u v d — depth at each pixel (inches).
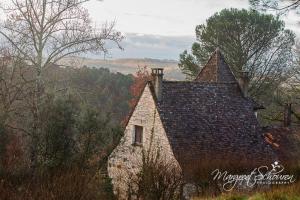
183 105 901.2
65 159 458.0
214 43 1567.4
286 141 991.0
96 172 412.5
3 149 467.5
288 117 1048.8
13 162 436.1
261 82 1599.4
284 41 1568.7
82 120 489.7
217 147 853.2
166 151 830.5
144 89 919.0
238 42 1552.7
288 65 1454.2
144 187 446.6
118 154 932.6
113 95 1721.2
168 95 904.3
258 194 484.1
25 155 469.4
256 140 899.4
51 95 535.2
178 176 504.7
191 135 851.4
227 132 890.1
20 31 683.4
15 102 618.8
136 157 909.8
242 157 842.8
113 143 504.7
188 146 828.0
